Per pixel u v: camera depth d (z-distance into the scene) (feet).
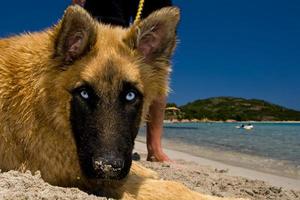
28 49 2.00
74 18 1.91
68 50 1.93
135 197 1.93
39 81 1.92
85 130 1.82
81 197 1.61
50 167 1.91
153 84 2.12
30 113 1.90
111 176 1.73
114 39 2.03
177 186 2.02
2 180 1.65
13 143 1.91
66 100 1.90
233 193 2.75
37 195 1.54
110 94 1.85
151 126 3.58
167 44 2.17
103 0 3.05
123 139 1.79
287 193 2.90
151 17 2.10
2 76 1.93
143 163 3.40
